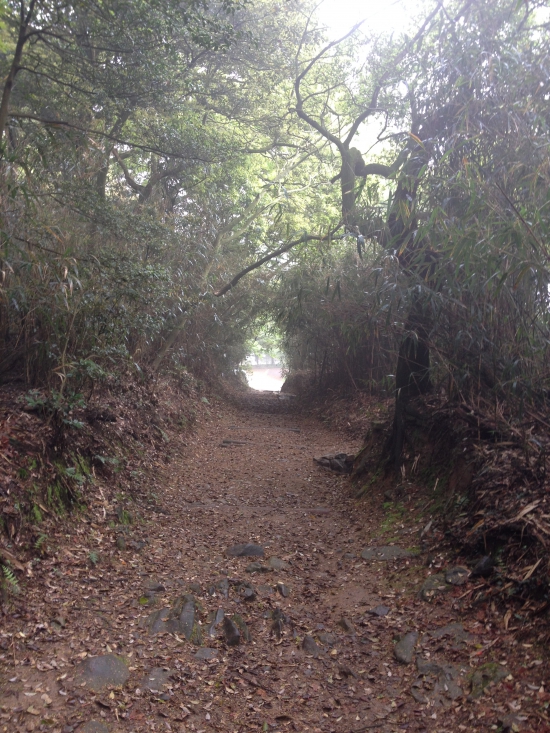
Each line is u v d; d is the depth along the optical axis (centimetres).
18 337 646
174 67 893
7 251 552
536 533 403
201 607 458
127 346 977
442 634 395
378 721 336
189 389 1476
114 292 674
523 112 458
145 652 391
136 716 329
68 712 324
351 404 1389
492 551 454
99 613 429
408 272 603
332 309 751
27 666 356
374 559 539
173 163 1124
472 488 525
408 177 525
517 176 468
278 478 905
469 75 530
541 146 431
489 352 556
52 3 623
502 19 554
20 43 573
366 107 1091
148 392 1048
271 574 532
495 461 520
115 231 812
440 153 553
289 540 622
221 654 402
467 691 341
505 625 379
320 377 1686
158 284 761
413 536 560
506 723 303
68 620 411
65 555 491
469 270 474
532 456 483
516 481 482
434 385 719
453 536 504
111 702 337
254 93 1302
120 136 956
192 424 1228
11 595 411
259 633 432
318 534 642
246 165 1401
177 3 677
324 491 823
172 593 479
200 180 1192
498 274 469
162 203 1161
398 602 459
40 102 737
